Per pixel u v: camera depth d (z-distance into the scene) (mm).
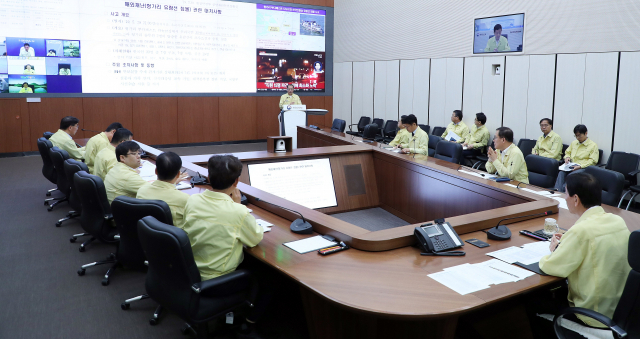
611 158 5727
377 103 10109
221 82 10102
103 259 3871
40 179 6797
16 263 3764
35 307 3039
